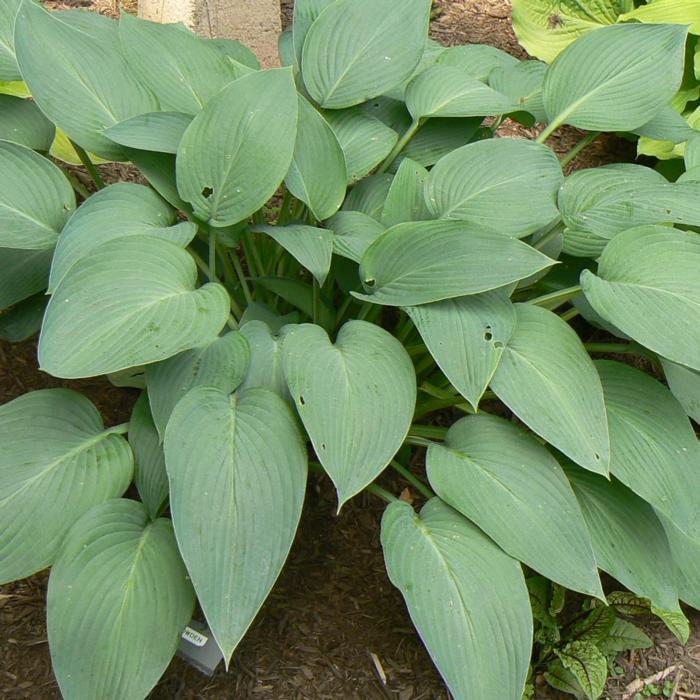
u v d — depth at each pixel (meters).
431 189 1.16
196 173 1.08
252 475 0.91
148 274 0.99
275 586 1.15
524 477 1.00
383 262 1.07
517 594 0.94
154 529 0.98
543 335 1.05
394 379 0.99
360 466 0.92
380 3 1.28
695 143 1.31
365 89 1.25
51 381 1.25
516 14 1.73
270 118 1.08
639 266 1.05
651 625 1.18
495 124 1.38
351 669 1.09
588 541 0.97
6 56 1.20
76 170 1.42
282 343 1.04
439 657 0.89
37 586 1.11
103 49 1.19
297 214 1.31
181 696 1.05
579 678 1.05
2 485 0.96
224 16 1.56
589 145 1.71
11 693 1.02
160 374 1.00
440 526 0.99
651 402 1.08
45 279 1.16
